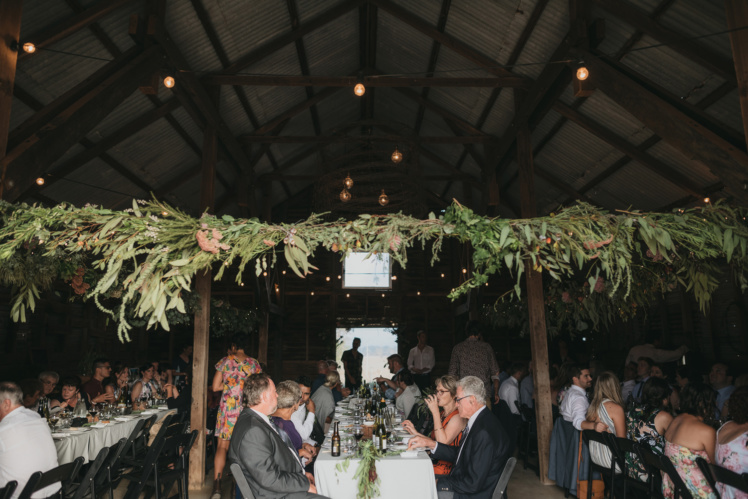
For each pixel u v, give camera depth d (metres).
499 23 6.40
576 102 6.57
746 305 6.64
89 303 8.89
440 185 13.54
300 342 13.79
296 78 7.10
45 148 3.92
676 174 6.51
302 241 3.18
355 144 11.84
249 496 2.89
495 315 10.33
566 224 3.25
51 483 3.10
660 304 8.70
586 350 11.47
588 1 5.16
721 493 2.98
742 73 3.25
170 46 5.58
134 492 4.15
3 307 6.74
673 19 4.63
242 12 6.38
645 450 3.55
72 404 5.83
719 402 5.17
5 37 3.56
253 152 10.20
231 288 13.43
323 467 3.56
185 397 6.84
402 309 13.86
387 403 7.75
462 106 8.96
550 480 5.75
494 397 7.27
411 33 7.86
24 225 3.26
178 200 9.70
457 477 3.36
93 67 5.59
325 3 7.19
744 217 3.46
